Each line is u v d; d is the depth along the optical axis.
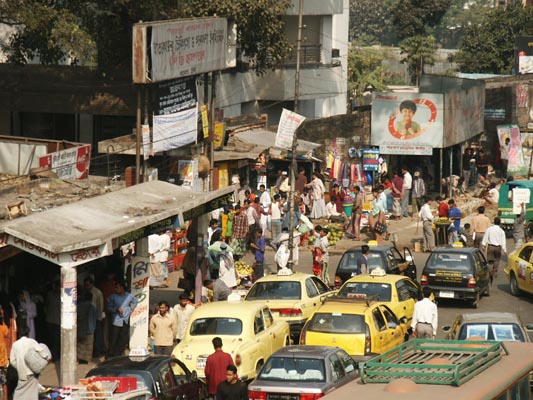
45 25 51.91
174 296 42.66
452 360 19.67
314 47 84.69
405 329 34.66
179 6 57.38
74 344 28.64
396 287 37.31
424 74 98.69
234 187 37.81
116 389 24.39
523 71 110.25
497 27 138.38
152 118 47.53
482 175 79.06
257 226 53.72
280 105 83.44
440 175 72.12
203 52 49.88
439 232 56.38
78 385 24.58
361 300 32.12
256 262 46.62
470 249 44.50
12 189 37.16
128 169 47.59
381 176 71.69
